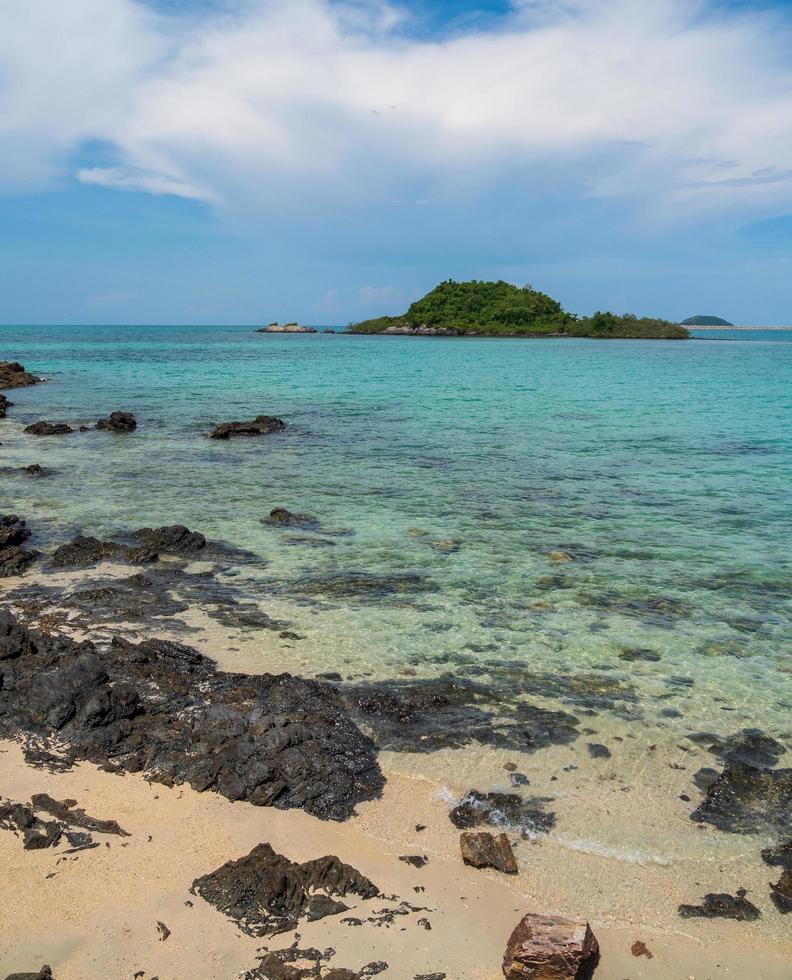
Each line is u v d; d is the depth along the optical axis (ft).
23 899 17.53
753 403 129.59
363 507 54.90
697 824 21.17
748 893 18.69
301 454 76.84
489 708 27.09
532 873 19.19
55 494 58.29
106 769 23.06
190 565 41.96
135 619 34.37
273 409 116.57
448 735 25.34
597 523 51.19
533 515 53.11
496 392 147.02
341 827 20.83
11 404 121.08
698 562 43.29
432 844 20.21
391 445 82.79
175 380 170.09
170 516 51.96
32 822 20.31
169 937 16.60
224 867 18.69
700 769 23.68
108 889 17.98
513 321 560.20
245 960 16.14
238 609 35.73
